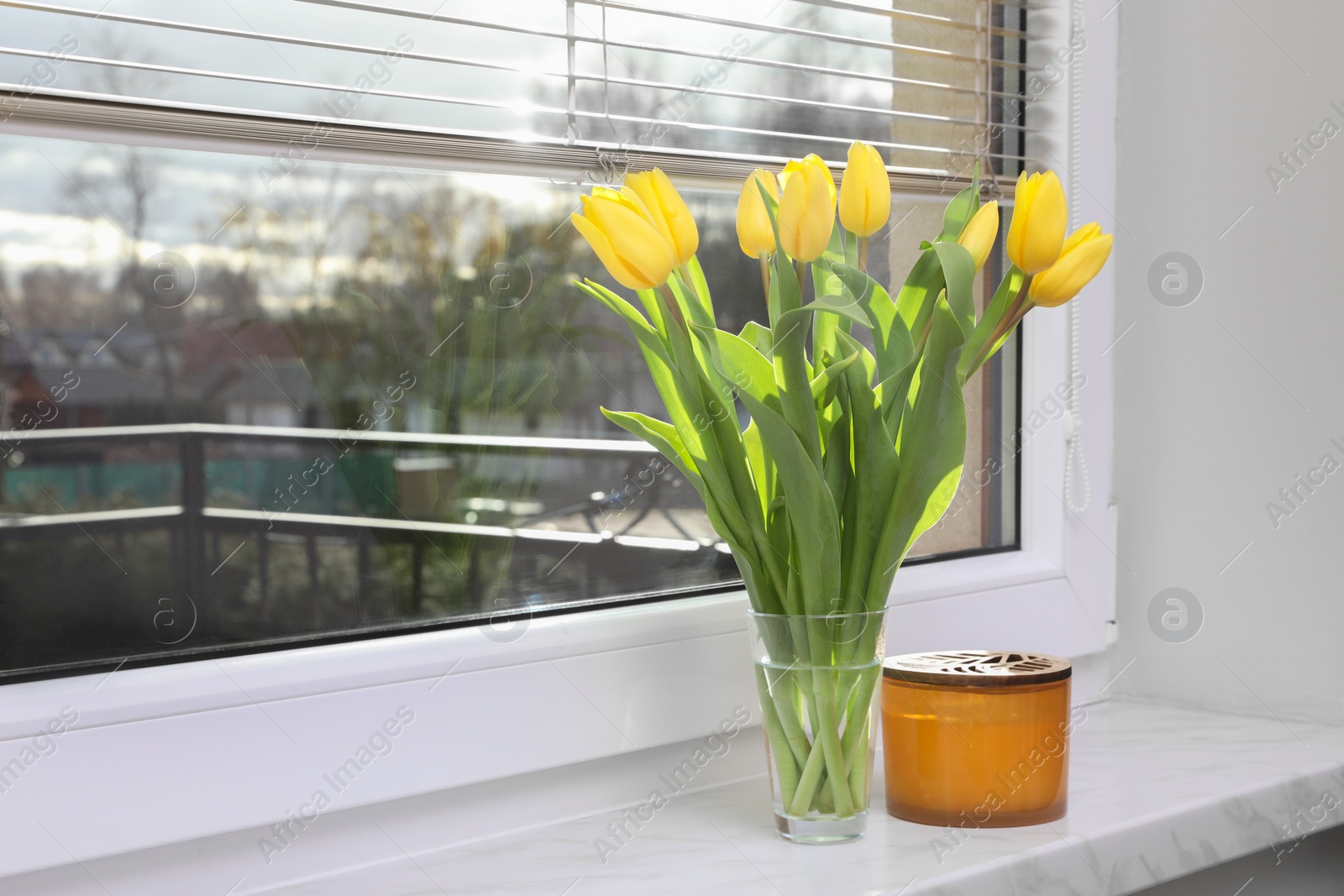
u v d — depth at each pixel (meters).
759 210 0.72
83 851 0.62
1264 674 1.05
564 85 0.80
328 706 0.70
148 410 0.67
